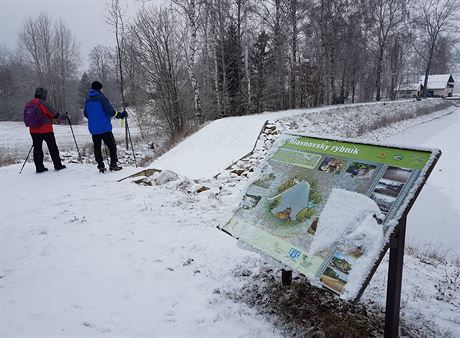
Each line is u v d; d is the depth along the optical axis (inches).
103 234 197.2
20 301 135.6
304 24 1221.1
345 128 865.5
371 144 124.7
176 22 814.5
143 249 182.1
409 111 1330.0
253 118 712.4
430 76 2623.0
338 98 1534.2
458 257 292.0
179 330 122.9
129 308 134.6
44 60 2074.3
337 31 1362.0
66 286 146.6
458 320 139.9
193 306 137.4
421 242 328.5
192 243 190.9
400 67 2188.7
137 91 907.4
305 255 111.9
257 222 135.1
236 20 1128.2
